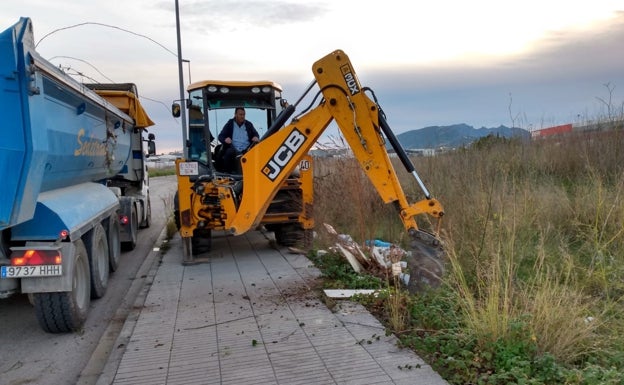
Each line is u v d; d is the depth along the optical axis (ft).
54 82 16.56
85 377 14.08
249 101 30.58
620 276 17.44
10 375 14.71
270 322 16.55
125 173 35.35
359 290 19.25
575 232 23.03
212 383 12.55
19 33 13.73
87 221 18.74
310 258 25.70
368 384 11.96
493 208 23.80
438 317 14.83
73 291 17.24
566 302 13.58
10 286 15.83
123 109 36.19
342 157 30.40
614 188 25.12
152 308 18.81
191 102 29.84
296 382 12.32
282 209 27.61
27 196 14.66
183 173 25.82
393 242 26.86
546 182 30.53
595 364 11.87
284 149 20.08
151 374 13.21
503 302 13.87
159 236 37.32
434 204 17.75
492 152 37.76
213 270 24.53
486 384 11.32
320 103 19.57
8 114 13.83
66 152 18.61
